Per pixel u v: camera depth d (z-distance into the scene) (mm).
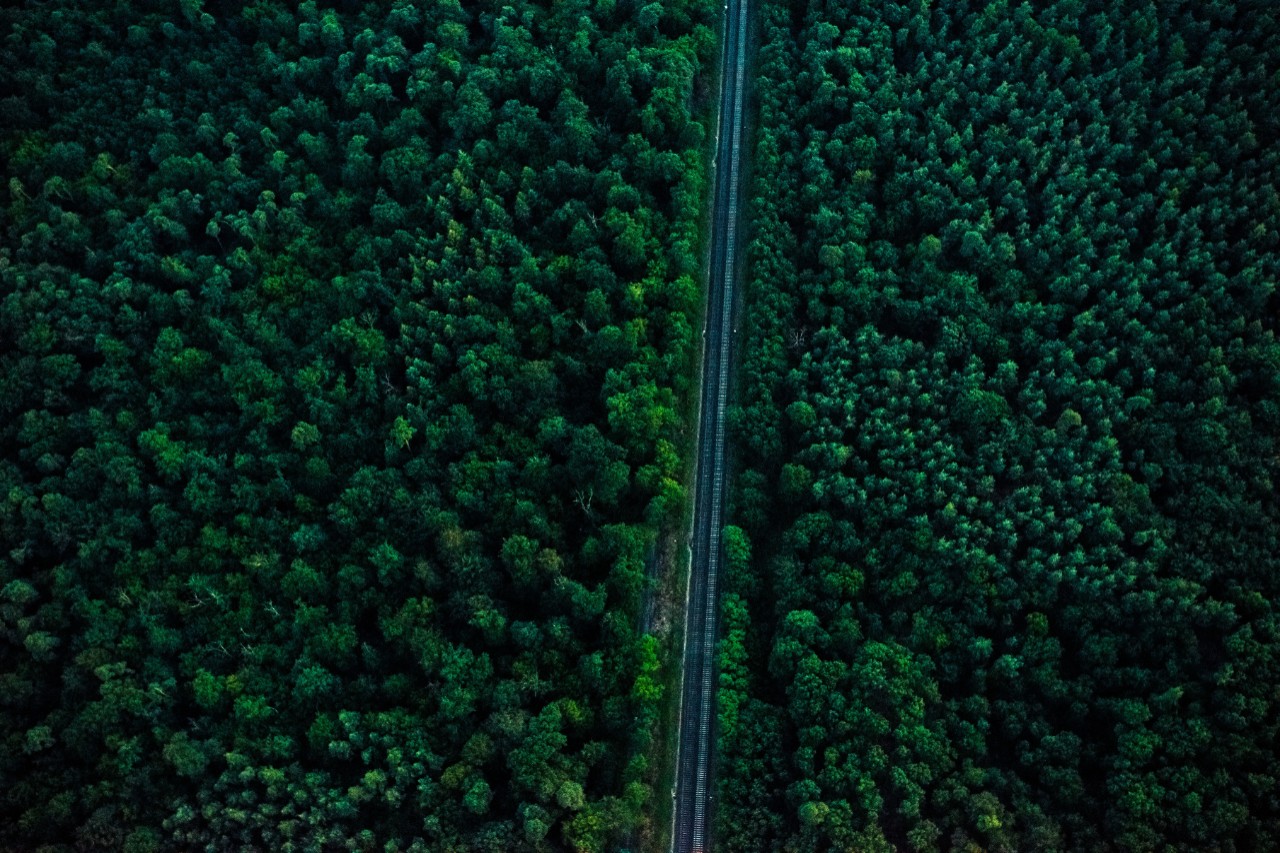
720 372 158875
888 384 147000
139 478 145750
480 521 145000
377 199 162750
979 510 139000
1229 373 139750
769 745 131250
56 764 131125
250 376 150625
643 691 132125
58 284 155625
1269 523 131625
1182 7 162625
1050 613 135125
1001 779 126125
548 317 154750
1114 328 146875
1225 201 148375
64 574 139375
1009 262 154375
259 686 134875
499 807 129250
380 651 138625
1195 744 122500
